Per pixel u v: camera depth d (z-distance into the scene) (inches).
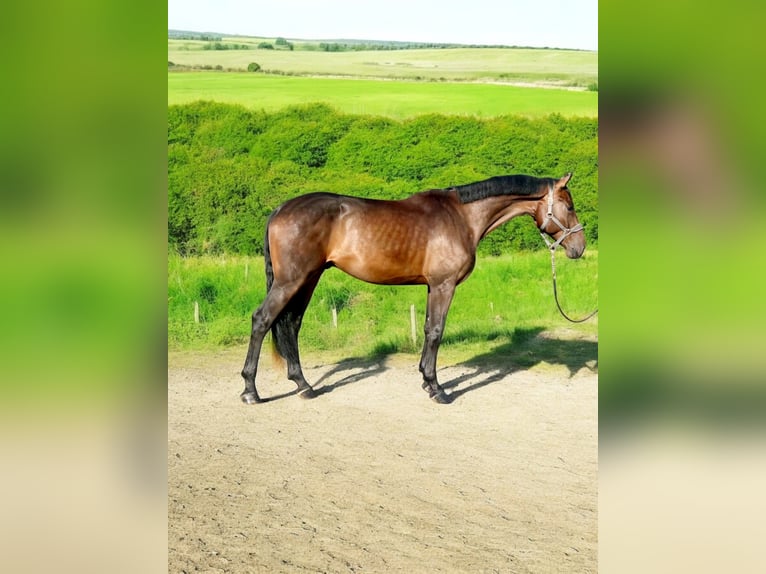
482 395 328.8
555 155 681.6
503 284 523.2
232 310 463.2
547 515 199.5
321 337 426.6
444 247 309.0
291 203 306.0
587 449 258.2
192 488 216.4
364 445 261.3
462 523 193.3
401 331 434.9
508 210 323.0
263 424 285.6
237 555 171.0
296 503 205.9
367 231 303.7
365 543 179.6
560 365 380.2
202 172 622.5
